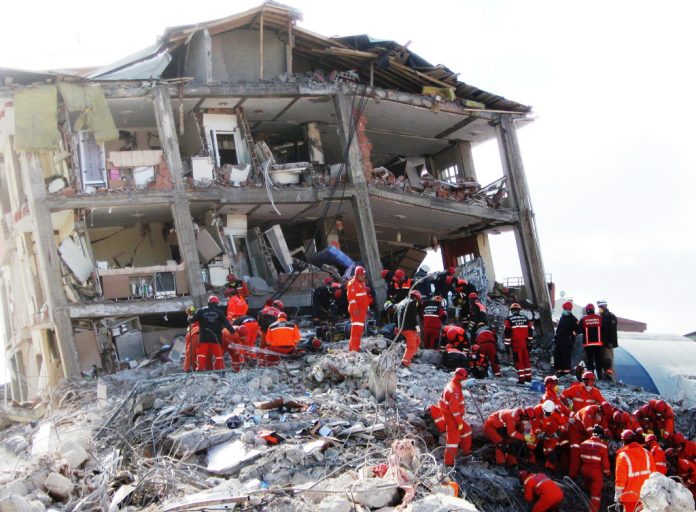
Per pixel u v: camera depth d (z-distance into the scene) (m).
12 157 28.75
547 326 33.16
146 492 14.56
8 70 25.92
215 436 16.78
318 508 13.40
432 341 23.83
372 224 30.12
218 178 28.84
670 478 15.80
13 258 31.84
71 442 15.80
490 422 18.16
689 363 30.33
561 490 16.83
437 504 12.99
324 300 26.39
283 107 30.84
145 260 31.27
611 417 18.66
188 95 28.52
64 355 25.59
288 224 33.50
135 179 27.55
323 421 17.58
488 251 37.03
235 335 21.64
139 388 19.16
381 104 31.88
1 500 12.88
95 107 26.98
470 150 36.53
